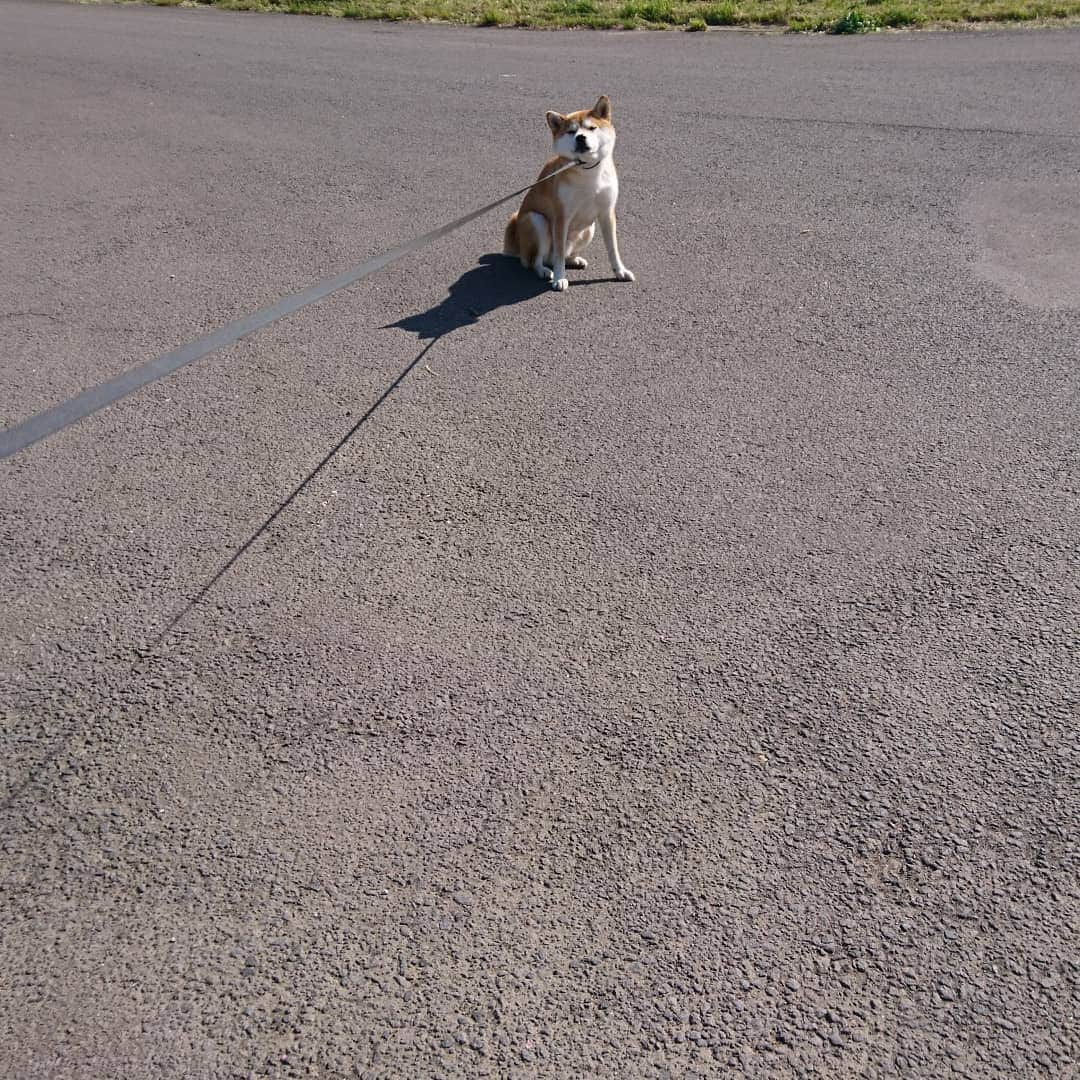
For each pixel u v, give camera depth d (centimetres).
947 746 170
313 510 224
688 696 179
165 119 494
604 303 310
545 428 249
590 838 156
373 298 315
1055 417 248
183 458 241
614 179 318
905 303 304
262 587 204
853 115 471
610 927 143
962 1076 124
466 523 219
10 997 135
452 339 290
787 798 161
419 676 184
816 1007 132
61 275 333
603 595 200
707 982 135
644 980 136
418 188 402
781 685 181
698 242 350
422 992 135
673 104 497
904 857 151
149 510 225
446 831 157
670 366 275
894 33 624
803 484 228
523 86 539
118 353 286
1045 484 226
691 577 204
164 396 264
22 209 387
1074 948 138
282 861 153
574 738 173
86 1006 134
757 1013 131
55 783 167
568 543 213
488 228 366
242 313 307
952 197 377
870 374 269
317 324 299
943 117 462
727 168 414
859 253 337
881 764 167
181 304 313
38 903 148
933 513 219
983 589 199
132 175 421
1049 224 351
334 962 139
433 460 238
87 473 236
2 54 624
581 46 629
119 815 161
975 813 158
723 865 151
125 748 173
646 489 228
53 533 219
